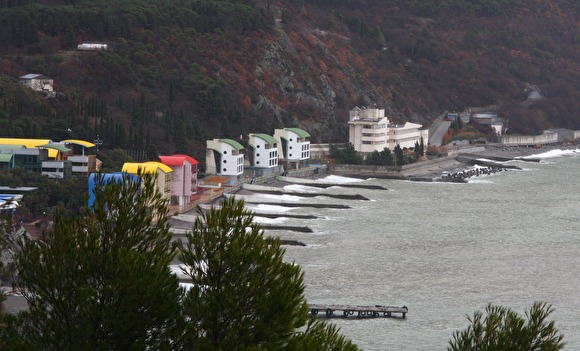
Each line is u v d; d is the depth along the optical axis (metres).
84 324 90.19
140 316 90.69
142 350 89.75
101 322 90.12
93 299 90.19
